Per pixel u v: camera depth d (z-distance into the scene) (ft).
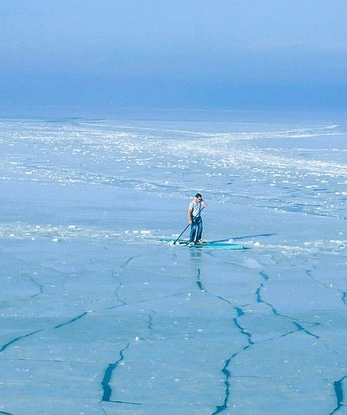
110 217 74.08
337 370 33.63
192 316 41.42
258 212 78.95
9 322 39.81
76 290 46.42
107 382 31.86
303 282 49.39
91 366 33.63
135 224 70.28
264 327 39.65
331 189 97.40
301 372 33.32
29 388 31.09
